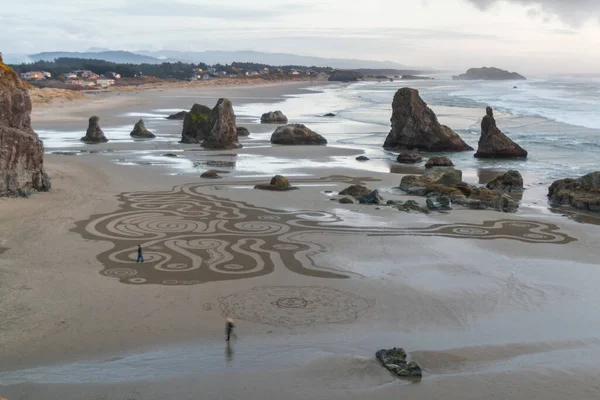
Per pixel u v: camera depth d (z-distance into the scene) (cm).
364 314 2280
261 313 2269
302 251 3058
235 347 1983
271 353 1939
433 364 1886
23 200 4038
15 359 1872
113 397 1642
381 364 1853
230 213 3812
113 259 2867
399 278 2683
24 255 2886
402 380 1761
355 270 2781
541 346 2027
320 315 2262
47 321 2153
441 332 2136
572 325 2214
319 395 1666
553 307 2383
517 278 2711
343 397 1658
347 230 3475
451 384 1736
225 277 2658
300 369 1814
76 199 4122
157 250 3023
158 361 1875
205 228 3450
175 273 2695
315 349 1978
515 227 3606
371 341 2052
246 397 1653
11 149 4109
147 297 2402
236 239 3247
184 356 1912
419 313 2297
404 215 3859
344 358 1886
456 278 2697
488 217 3841
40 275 2617
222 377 1762
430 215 3875
